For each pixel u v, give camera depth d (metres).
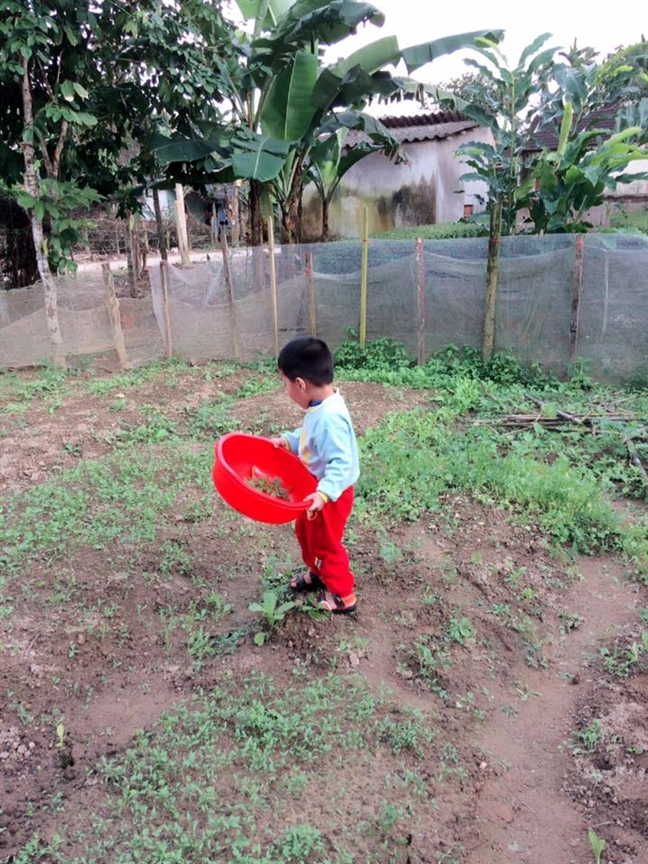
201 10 8.73
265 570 4.16
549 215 9.38
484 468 5.34
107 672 3.39
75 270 9.30
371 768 2.81
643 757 2.87
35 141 8.59
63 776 2.80
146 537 4.50
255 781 2.71
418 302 8.60
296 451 3.63
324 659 3.39
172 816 2.57
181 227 18.80
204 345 9.47
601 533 4.55
